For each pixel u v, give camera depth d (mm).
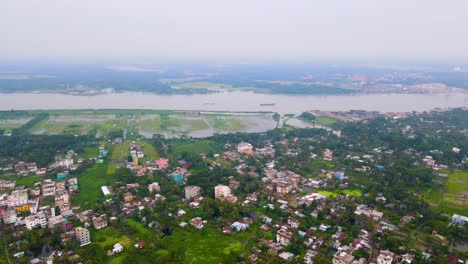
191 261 199750
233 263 196125
